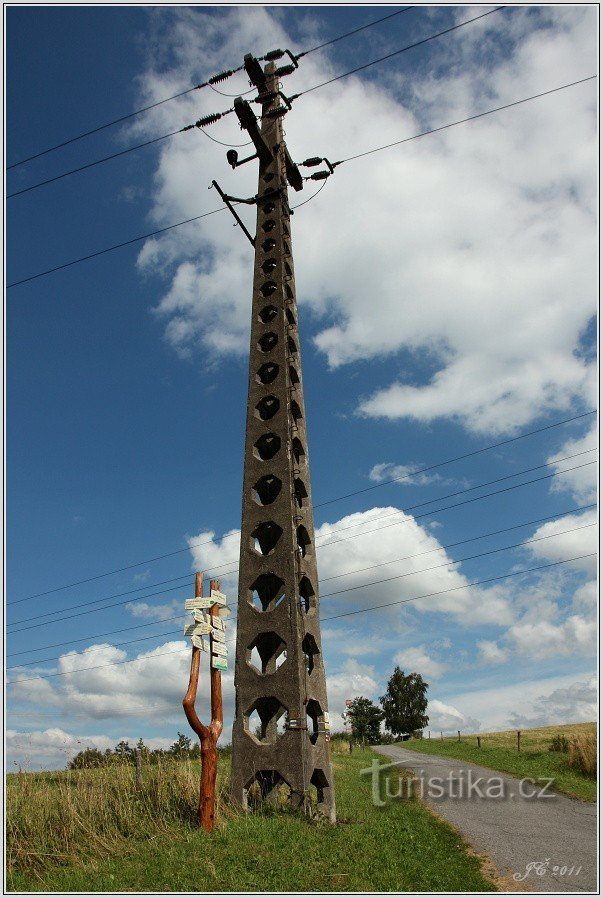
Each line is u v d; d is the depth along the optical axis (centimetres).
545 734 5603
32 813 1466
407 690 10531
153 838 1455
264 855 1338
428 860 1444
